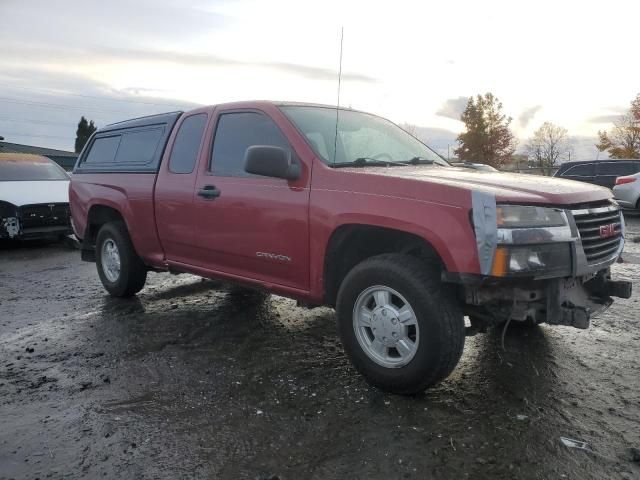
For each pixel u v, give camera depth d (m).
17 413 3.45
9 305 6.18
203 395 3.66
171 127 5.43
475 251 3.14
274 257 4.21
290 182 4.07
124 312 5.71
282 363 4.21
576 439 3.04
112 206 5.93
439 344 3.31
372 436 3.08
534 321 3.51
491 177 3.82
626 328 4.96
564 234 3.30
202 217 4.78
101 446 3.04
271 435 3.12
